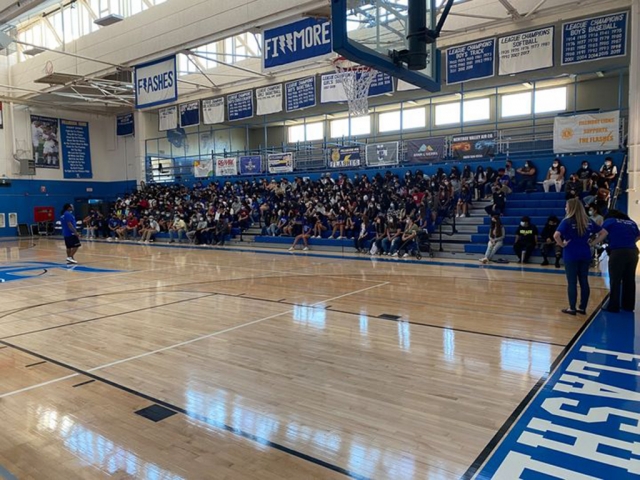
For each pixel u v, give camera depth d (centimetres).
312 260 1244
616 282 600
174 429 314
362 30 468
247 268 1110
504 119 1875
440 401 350
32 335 559
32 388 391
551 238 1041
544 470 258
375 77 1484
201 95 2150
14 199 2380
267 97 1761
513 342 490
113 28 1734
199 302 731
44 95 2277
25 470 268
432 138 1575
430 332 535
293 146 2412
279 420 324
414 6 475
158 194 2219
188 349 489
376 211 1405
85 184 2645
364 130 2273
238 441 296
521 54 1270
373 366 428
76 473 264
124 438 303
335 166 1811
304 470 262
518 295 730
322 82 1591
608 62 1507
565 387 371
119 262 1277
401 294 759
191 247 1678
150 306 709
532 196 1296
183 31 1509
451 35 1423
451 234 1270
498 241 1090
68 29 1970
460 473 256
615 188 1129
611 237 604
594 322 561
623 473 255
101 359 462
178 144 2573
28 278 1023
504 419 319
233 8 1376
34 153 2441
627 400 345
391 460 271
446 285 831
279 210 1670
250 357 460
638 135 1059
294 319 610
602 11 1206
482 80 1717
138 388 386
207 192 2052
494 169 1461
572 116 1285
